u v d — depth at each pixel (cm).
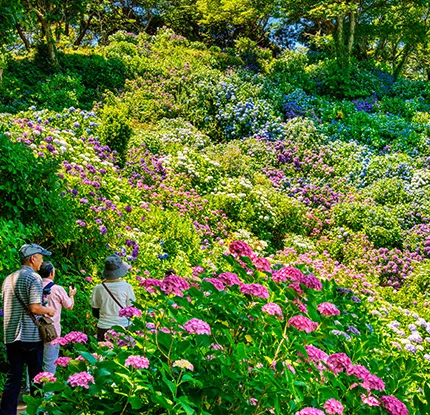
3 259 634
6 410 519
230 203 1439
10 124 1149
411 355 645
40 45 2262
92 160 1169
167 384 290
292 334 355
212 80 2366
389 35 3397
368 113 2573
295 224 1553
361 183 1966
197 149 1891
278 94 2475
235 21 3744
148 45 2819
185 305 357
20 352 528
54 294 591
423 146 2238
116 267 577
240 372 333
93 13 3403
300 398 312
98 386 296
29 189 753
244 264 421
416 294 1267
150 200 1326
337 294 508
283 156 1984
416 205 1762
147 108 2162
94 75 2292
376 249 1552
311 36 3794
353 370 322
